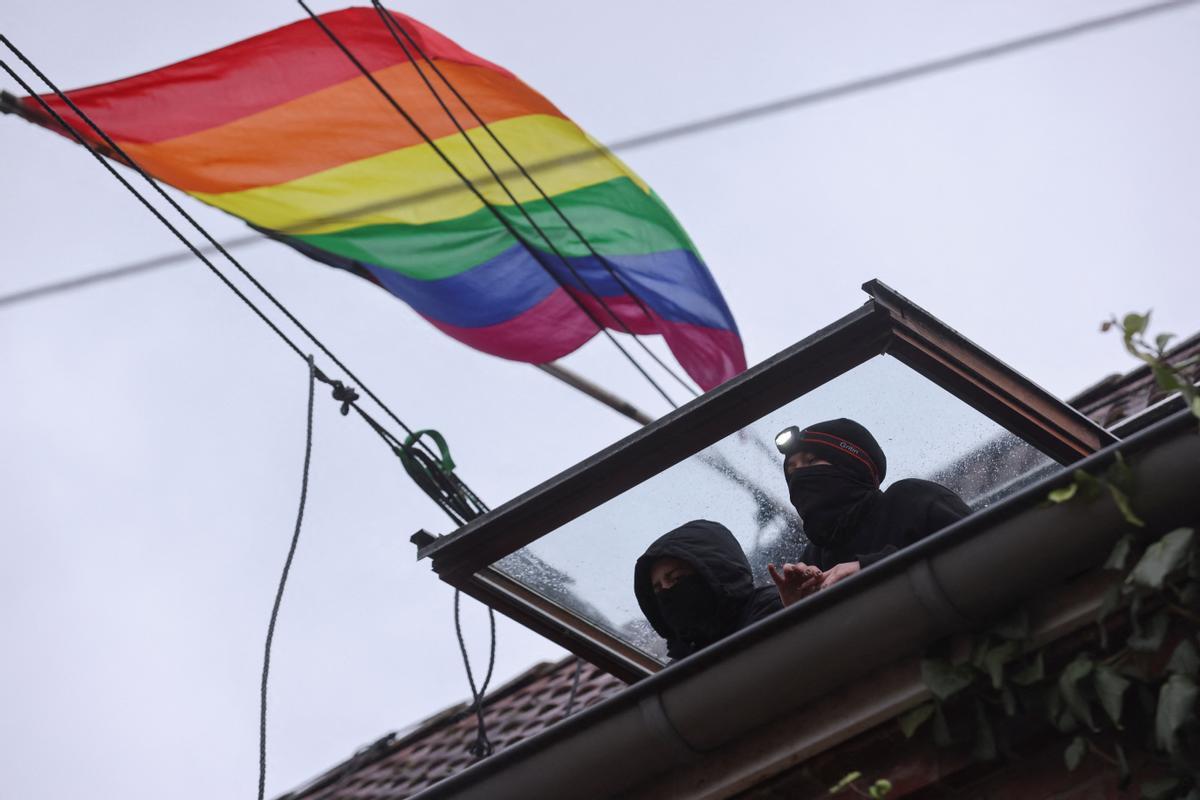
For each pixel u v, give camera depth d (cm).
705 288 741
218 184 684
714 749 421
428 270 705
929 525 453
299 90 693
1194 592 366
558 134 729
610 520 515
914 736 405
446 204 710
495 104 718
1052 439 488
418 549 529
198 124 681
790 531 515
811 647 400
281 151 690
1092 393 736
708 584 483
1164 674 370
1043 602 387
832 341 467
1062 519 380
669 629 502
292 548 513
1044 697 383
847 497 470
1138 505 373
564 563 529
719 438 492
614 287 723
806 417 487
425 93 707
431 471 536
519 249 717
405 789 753
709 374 752
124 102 669
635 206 734
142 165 669
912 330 466
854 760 412
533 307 717
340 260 701
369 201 697
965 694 394
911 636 395
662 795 426
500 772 436
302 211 689
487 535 519
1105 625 380
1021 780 394
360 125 700
